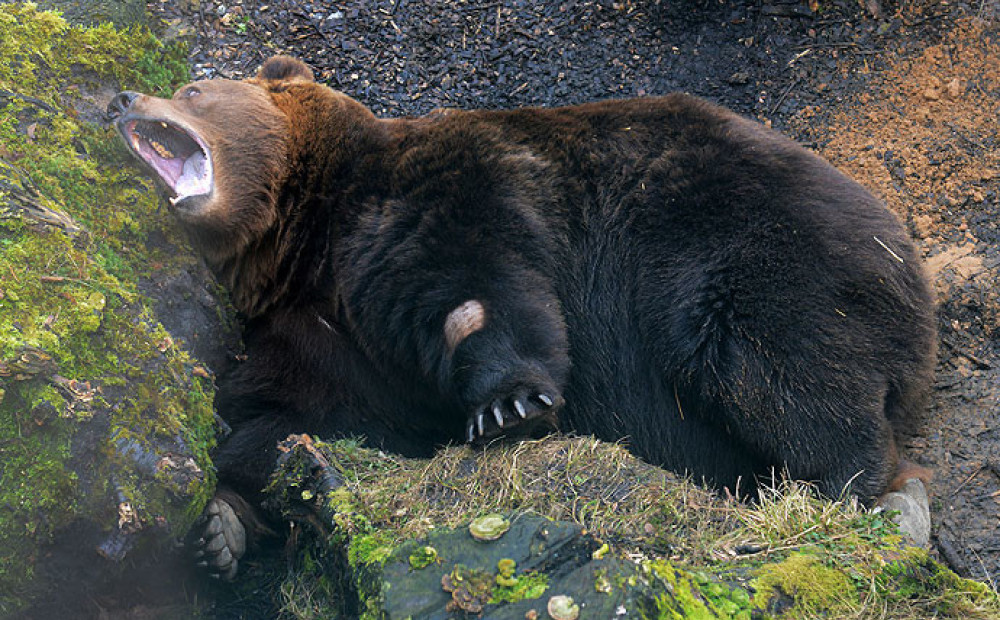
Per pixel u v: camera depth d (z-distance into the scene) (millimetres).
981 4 13914
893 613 6484
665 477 7691
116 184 8664
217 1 14266
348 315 9195
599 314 9750
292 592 7574
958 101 13117
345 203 9484
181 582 7883
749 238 9086
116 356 7113
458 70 14062
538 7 14547
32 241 7121
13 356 6367
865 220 9172
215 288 9312
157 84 10195
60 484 6500
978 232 11984
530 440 8141
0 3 9328
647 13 14398
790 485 8344
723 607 6227
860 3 14227
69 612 6906
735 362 8945
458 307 8586
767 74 13750
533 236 9086
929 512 9461
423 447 9742
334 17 14508
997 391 10664
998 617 6559
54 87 8773
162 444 7062
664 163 9625
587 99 13688
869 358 8875
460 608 5926
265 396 9398
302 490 7676
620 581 5992
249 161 9508
